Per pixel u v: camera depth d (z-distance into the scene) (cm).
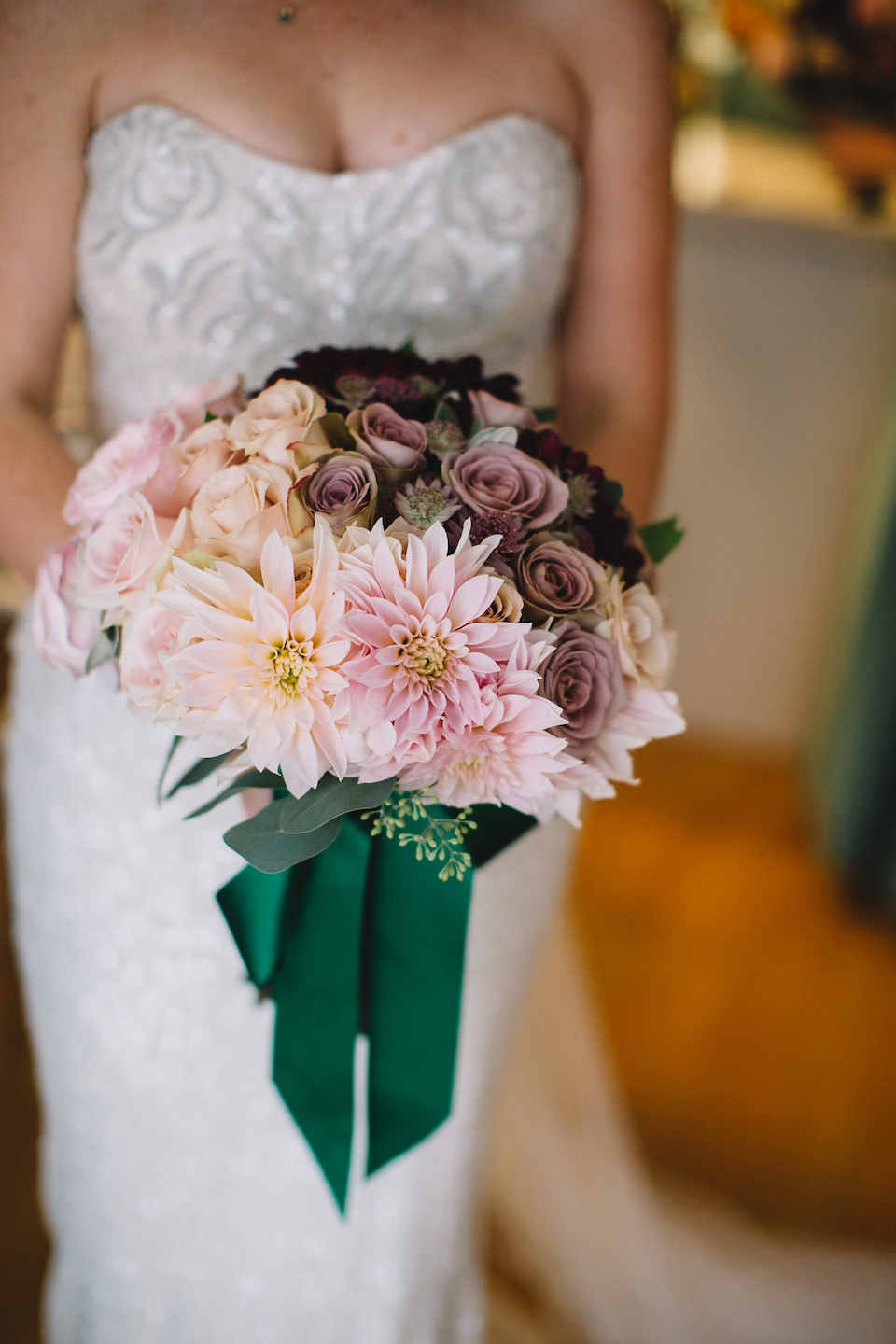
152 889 100
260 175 91
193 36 90
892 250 191
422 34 93
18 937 107
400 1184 105
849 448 207
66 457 91
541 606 70
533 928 106
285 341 96
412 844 81
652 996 181
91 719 99
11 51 89
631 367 100
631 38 97
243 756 72
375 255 95
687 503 215
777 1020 179
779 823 221
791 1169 155
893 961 193
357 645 67
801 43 208
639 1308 131
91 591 74
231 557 69
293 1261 106
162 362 96
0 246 91
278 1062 87
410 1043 85
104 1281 107
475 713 67
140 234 92
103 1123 104
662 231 101
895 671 186
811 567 219
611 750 75
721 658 229
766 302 197
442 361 83
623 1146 141
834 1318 131
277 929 84
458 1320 113
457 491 71
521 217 96
